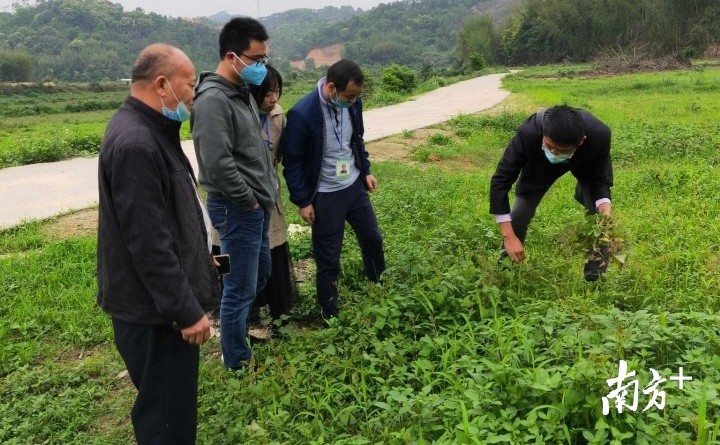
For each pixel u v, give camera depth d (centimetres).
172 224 292
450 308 423
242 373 402
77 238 750
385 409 327
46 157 1404
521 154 443
